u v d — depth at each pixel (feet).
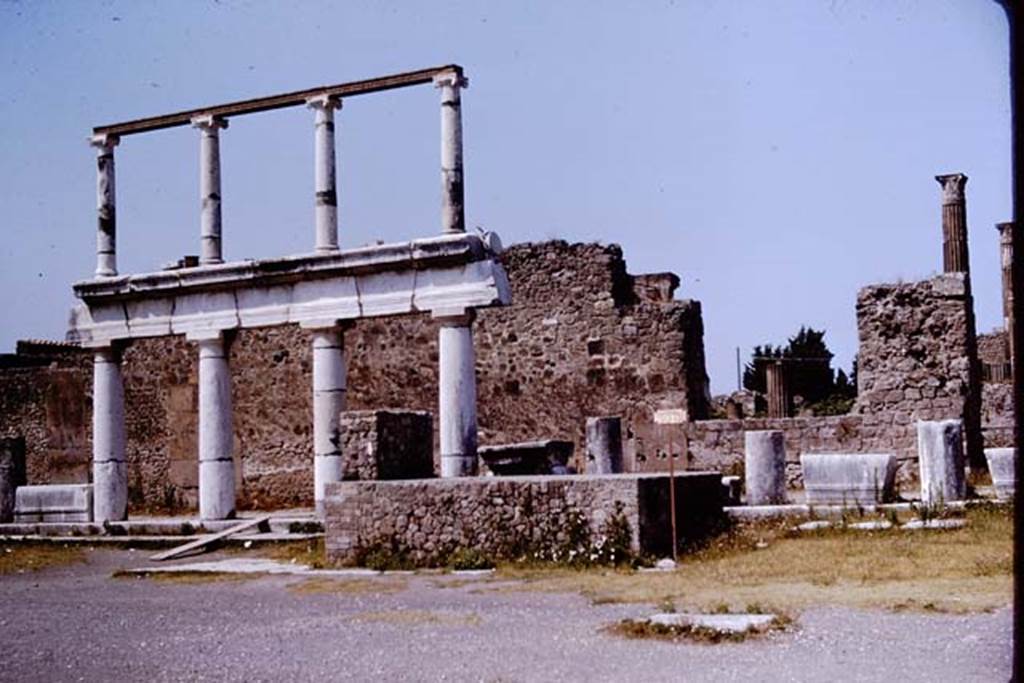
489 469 81.20
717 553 57.00
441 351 76.69
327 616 46.01
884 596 42.86
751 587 46.88
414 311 77.61
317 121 81.46
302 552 68.03
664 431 95.45
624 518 55.77
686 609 42.19
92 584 61.77
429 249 76.54
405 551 59.98
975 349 92.84
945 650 33.68
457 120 77.36
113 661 38.52
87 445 114.83
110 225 89.35
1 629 46.73
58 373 116.16
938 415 88.53
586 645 36.94
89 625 46.75
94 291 87.86
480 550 58.29
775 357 170.60
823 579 47.57
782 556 54.49
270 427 107.45
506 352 101.14
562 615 43.09
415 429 66.85
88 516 87.30
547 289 100.27
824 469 66.03
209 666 36.78
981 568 47.42
